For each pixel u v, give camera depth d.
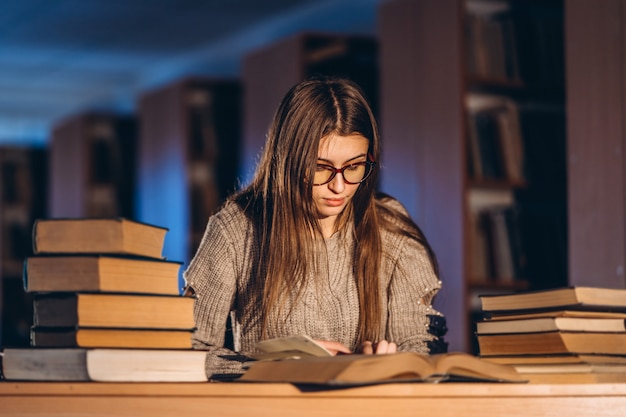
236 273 1.90
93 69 10.68
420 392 1.41
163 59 10.21
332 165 1.77
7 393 1.37
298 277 1.85
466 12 4.82
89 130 8.07
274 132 1.84
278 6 8.07
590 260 3.83
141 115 7.55
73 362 1.38
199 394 1.38
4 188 8.25
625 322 1.64
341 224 1.93
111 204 8.13
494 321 1.66
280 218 1.83
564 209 5.00
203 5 7.99
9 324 7.74
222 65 9.66
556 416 1.46
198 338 1.82
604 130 3.78
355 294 1.92
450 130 4.76
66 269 1.43
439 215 4.82
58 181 8.36
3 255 7.95
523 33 4.77
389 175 5.15
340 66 5.95
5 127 13.53
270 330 1.89
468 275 4.64
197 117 6.94
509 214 4.71
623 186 3.70
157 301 1.47
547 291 1.62
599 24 3.80
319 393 1.38
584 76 3.87
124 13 8.26
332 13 8.02
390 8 5.16
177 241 7.00
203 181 6.98
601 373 1.58
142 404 1.37
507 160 4.73
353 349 1.94
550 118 4.83
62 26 8.73
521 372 1.61
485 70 4.76
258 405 1.38
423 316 1.97
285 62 6.02
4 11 8.20
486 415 1.43
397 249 1.97
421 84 4.95
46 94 11.92
